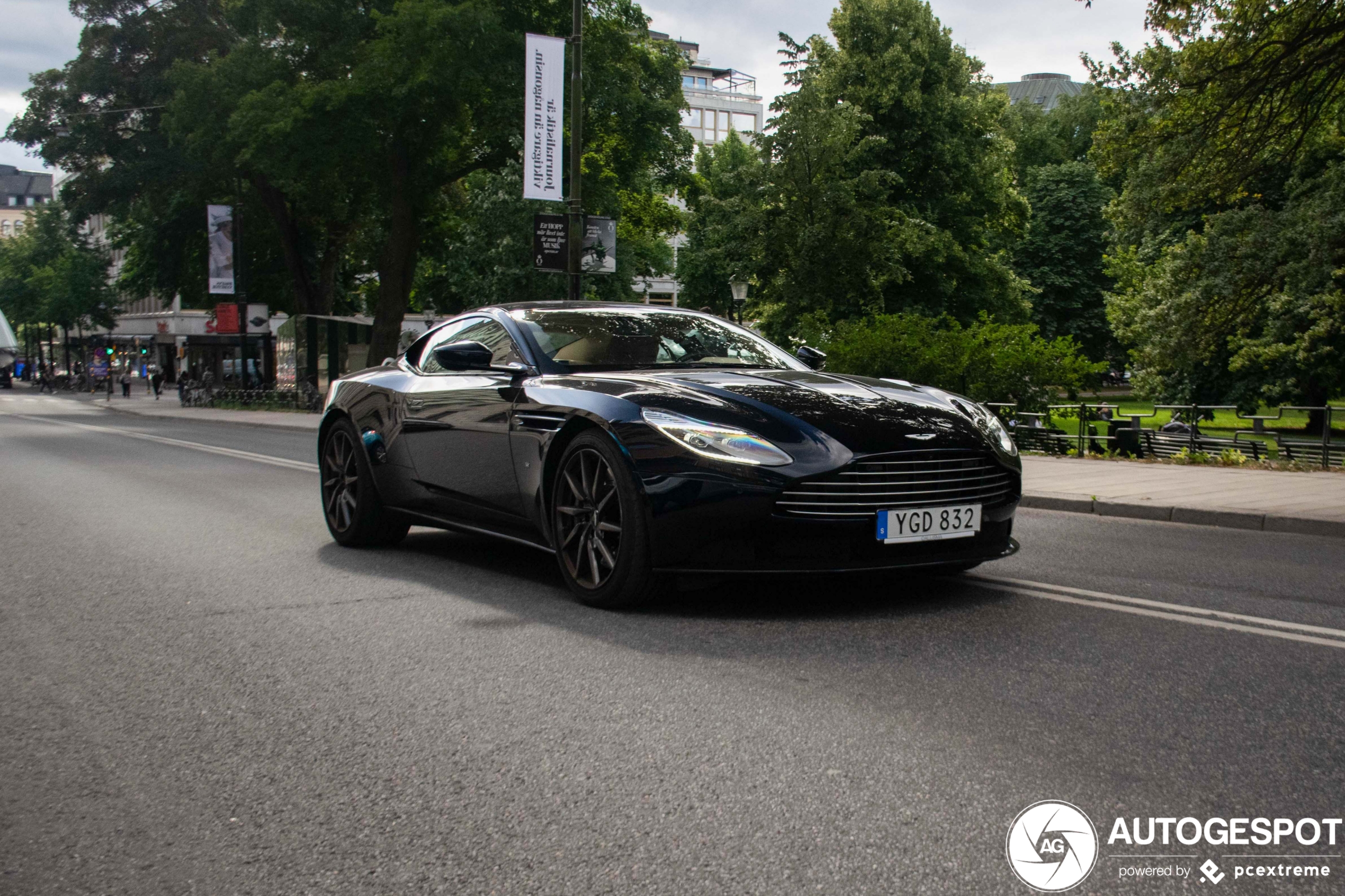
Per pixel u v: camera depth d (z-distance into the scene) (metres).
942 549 4.75
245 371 39.22
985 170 35.09
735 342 6.03
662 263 57.59
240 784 2.89
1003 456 4.89
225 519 8.37
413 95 28.12
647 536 4.61
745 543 4.44
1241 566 6.04
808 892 2.21
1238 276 20.06
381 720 3.38
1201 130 14.68
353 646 4.31
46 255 71.94
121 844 2.54
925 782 2.77
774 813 2.59
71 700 3.69
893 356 16.33
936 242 32.31
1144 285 24.14
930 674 3.75
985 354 15.70
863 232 29.38
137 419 31.64
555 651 4.14
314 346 33.28
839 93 33.66
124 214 39.69
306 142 28.34
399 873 2.35
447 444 5.88
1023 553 6.48
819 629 4.44
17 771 3.03
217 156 30.92
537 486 5.16
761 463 4.42
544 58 16.38
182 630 4.68
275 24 29.56
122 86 38.47
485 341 6.00
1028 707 3.38
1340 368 29.23
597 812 2.63
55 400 55.47
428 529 7.77
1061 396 16.17
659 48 32.25
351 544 6.86
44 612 5.12
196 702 3.62
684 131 32.22
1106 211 16.64
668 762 2.94
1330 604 4.98
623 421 4.70
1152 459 13.17
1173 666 3.86
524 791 2.77
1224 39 13.80
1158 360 22.81
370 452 6.57
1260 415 13.05
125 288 49.88
